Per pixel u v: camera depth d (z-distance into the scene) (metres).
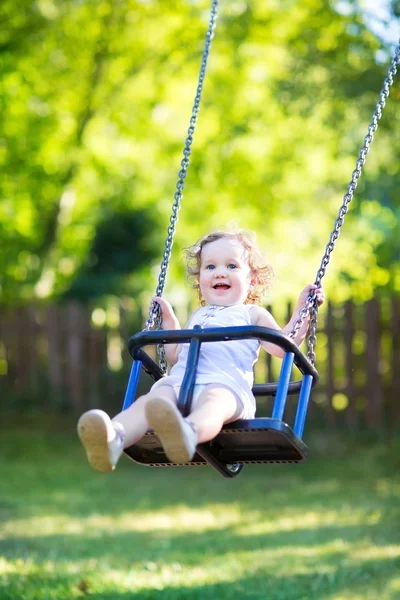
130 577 6.78
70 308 15.25
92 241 23.98
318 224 19.97
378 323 13.09
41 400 15.27
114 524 9.09
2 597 6.12
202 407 4.11
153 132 17.86
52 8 16.27
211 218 20.19
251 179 17.53
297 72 13.59
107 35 16.50
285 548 7.80
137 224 23.80
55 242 18.33
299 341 4.86
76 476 11.97
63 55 16.78
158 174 19.09
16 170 16.84
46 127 16.78
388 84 5.11
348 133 13.64
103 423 3.88
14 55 16.06
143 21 16.72
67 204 18.05
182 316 13.99
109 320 15.06
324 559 7.33
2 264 17.98
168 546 8.01
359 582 6.57
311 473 11.86
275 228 20.00
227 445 4.42
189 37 16.19
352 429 13.15
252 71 16.80
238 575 6.84
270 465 12.51
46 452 13.50
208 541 8.20
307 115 13.45
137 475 12.16
